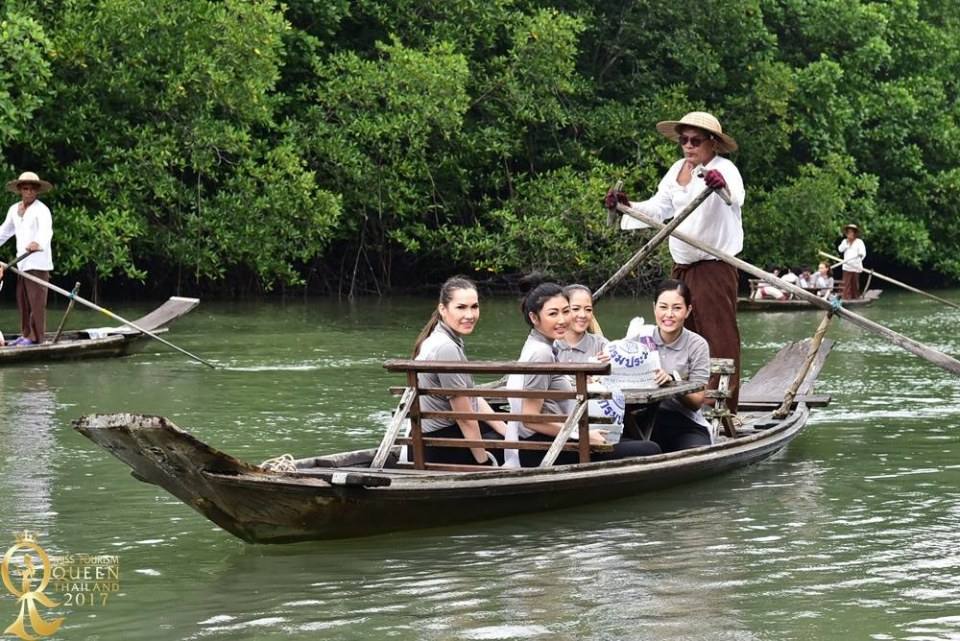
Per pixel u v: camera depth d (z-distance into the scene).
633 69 39.59
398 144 33.28
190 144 29.88
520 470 9.38
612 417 10.23
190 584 7.98
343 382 16.94
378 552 8.63
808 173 40.81
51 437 12.77
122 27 29.17
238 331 24.27
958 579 8.12
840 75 40.62
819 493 10.50
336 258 36.22
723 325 12.59
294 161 30.56
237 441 12.67
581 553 8.64
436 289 37.28
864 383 17.12
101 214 28.80
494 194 37.25
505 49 37.06
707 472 10.94
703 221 12.55
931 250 44.91
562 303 10.30
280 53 30.59
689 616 7.39
